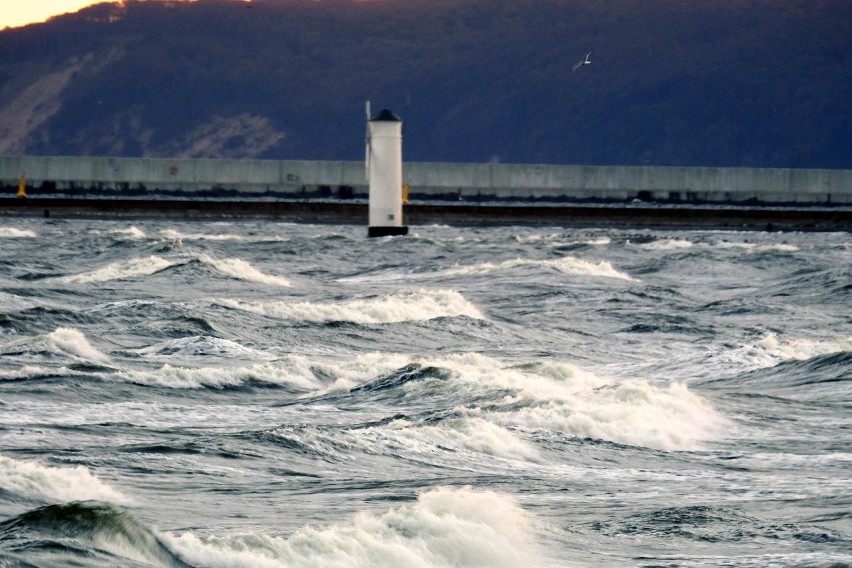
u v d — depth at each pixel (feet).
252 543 150.71
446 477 212.64
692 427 272.51
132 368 327.88
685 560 168.04
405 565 151.94
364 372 326.44
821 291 620.08
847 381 339.16
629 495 206.39
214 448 217.77
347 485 200.85
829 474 233.35
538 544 169.68
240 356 361.10
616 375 362.12
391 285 622.13
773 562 166.91
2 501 168.86
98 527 146.72
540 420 258.57
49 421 247.09
